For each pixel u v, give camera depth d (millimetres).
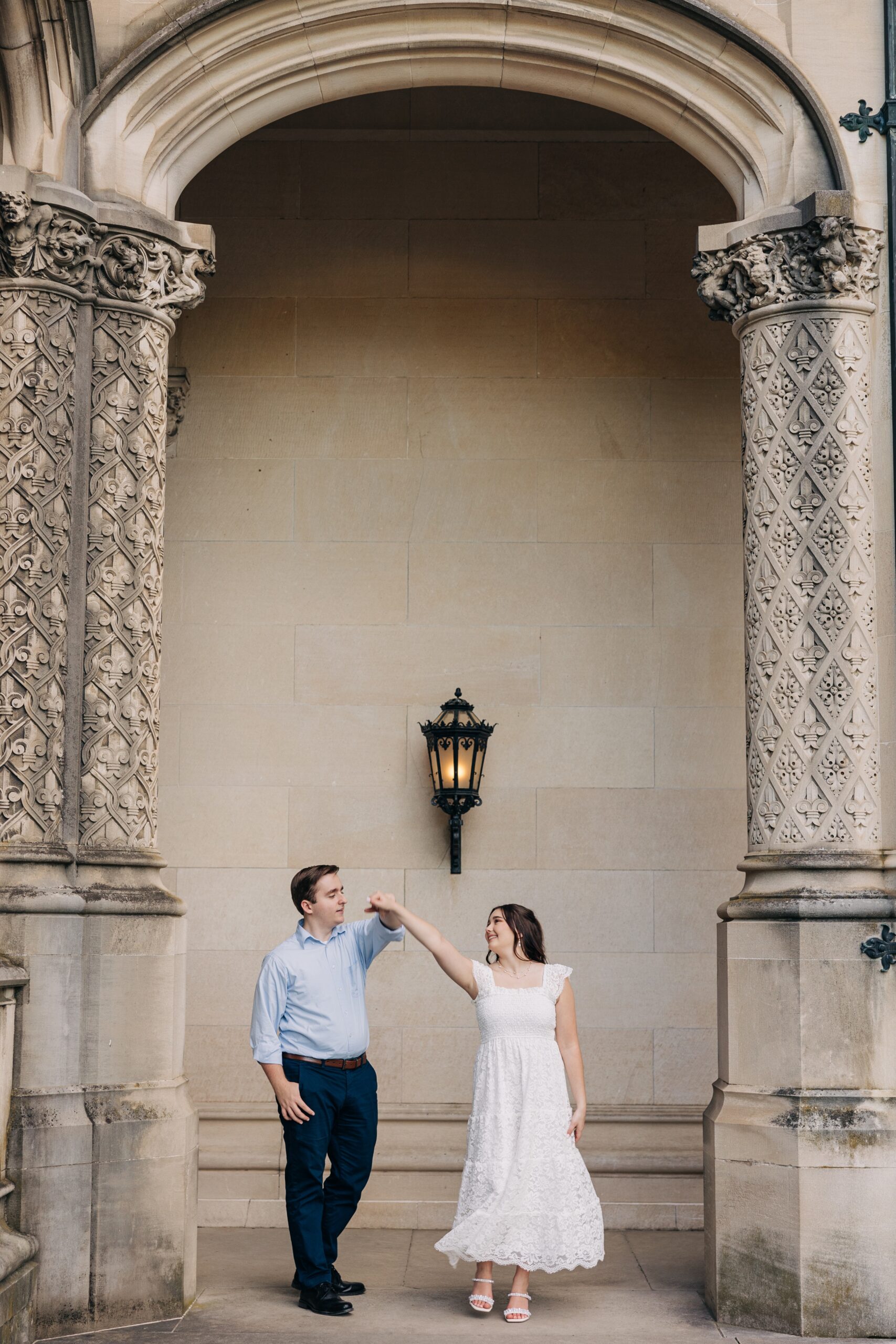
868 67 5609
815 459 5402
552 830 7074
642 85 5805
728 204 7441
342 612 7223
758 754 5402
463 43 5785
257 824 7070
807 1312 4812
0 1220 4625
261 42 5680
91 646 5277
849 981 5027
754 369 5559
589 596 7234
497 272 7426
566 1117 5043
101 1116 4930
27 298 5219
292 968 5254
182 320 7387
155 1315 4949
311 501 7293
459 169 7480
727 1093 5145
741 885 7039
